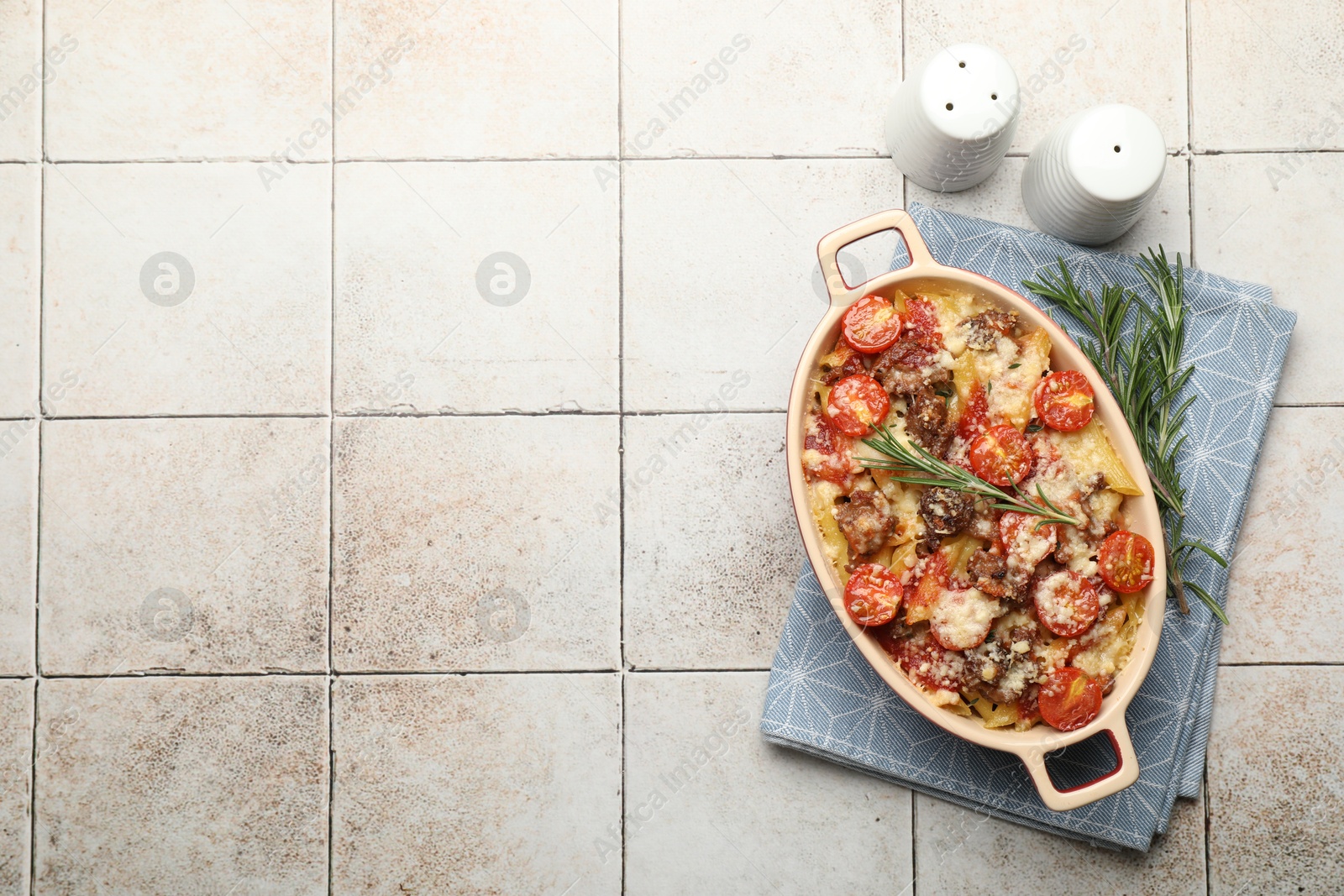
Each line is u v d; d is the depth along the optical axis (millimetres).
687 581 682
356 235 690
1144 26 689
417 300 689
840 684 663
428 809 680
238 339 690
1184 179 686
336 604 685
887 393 605
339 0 693
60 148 694
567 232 689
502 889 677
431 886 678
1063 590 587
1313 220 685
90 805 681
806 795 677
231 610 686
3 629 686
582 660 682
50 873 679
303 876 679
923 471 594
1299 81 687
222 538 687
